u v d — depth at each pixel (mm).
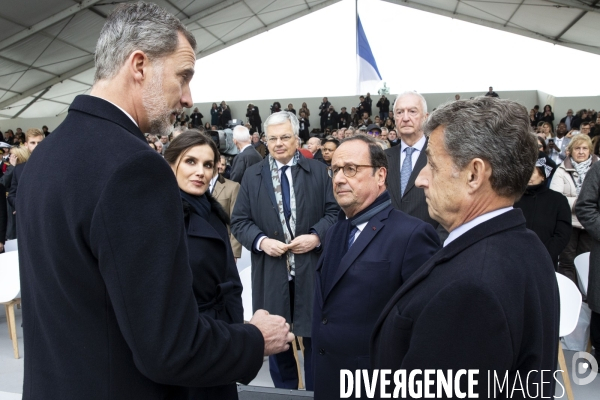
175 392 881
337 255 1445
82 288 744
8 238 4426
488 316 651
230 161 5676
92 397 745
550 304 740
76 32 11148
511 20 14758
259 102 16906
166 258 721
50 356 776
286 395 1635
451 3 15078
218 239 1297
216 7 13078
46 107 15844
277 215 2211
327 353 1354
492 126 740
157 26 813
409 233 1337
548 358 730
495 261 706
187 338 731
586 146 3199
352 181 1412
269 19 16516
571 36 14203
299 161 2271
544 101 15508
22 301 860
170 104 853
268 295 2174
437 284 740
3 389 2430
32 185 787
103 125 777
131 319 697
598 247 2395
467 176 771
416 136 2230
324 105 15914
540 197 2609
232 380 841
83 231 717
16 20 9414
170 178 762
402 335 770
